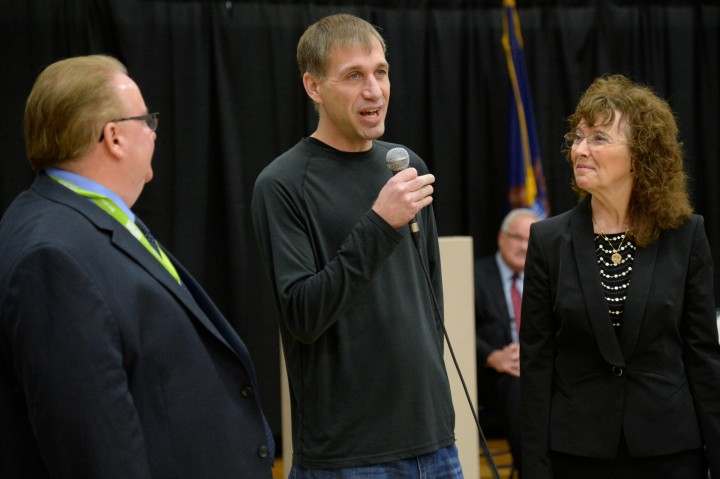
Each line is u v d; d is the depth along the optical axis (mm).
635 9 5105
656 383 2113
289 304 1842
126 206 1625
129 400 1429
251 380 1683
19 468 1465
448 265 2738
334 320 1827
